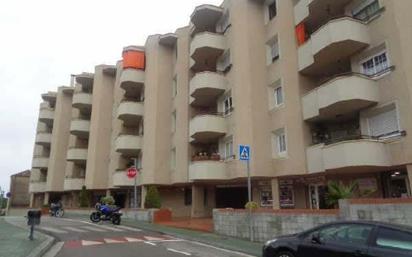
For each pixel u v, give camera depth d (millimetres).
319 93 18703
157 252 12664
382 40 17250
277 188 22531
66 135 51281
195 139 28844
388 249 7332
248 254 12602
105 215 24984
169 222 24703
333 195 14750
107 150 42219
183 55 32500
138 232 19688
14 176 65750
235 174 24000
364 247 7660
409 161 15398
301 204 21734
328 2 19734
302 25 21781
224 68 29016
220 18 29938
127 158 39156
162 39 34469
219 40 28688
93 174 41094
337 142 17156
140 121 38469
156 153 32531
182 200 32906
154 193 27547
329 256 8141
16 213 51469
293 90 21750
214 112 30688
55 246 14273
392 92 16531
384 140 16625
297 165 20812
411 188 15242
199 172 25547
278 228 14852
